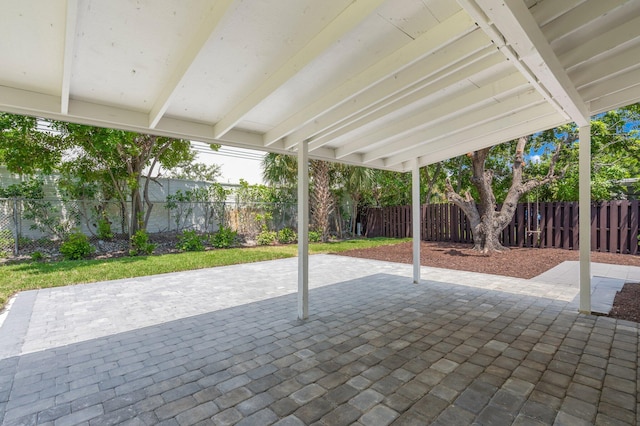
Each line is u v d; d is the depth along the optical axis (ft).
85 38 6.99
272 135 13.42
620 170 32.78
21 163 26.18
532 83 8.33
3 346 10.88
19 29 6.55
